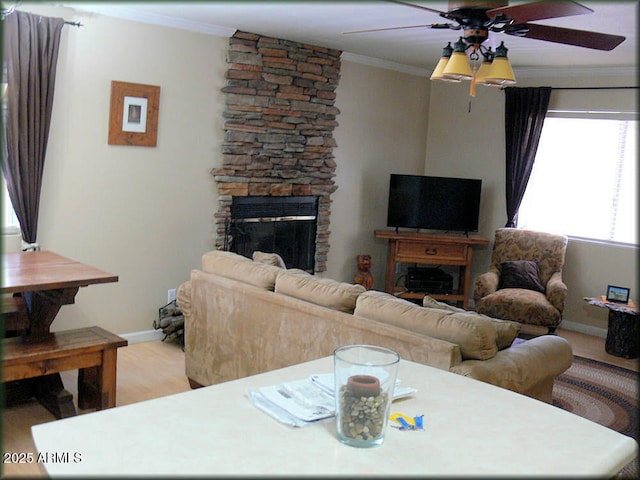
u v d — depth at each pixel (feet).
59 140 14.08
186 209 16.62
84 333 11.55
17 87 12.96
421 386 6.06
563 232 20.13
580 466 4.46
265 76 17.56
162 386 13.08
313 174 19.43
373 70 20.86
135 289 15.90
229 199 17.39
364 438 4.61
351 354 5.41
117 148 15.08
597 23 12.83
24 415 11.28
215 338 12.37
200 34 16.21
